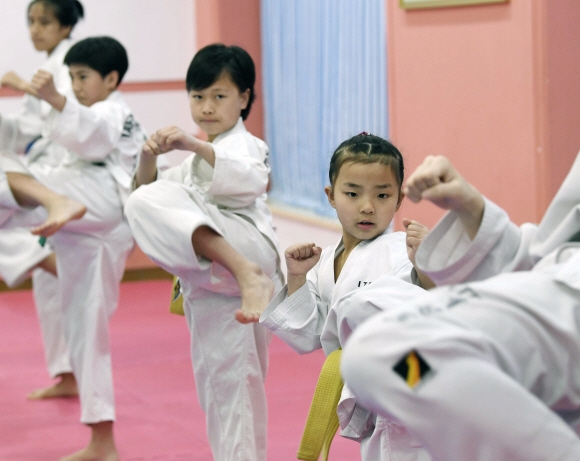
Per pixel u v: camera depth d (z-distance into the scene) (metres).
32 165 3.64
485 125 4.37
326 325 1.94
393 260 2.05
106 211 3.56
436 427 1.08
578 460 1.06
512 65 4.17
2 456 3.68
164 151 2.61
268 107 7.30
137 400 4.48
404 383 1.08
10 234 3.98
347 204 2.15
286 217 6.78
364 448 2.03
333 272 2.23
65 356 4.50
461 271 1.50
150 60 7.76
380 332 1.11
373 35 5.66
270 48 7.18
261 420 2.80
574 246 1.40
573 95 4.04
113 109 3.62
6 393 4.63
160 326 6.14
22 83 3.32
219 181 2.62
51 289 4.44
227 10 7.31
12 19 7.33
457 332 1.10
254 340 2.78
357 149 2.14
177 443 3.81
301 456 1.97
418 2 4.71
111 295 3.64
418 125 4.85
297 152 6.86
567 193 1.45
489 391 1.07
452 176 1.42
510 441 1.06
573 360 1.20
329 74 6.30
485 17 4.32
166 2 7.77
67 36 4.47
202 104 2.86
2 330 6.12
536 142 4.05
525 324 1.18
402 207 4.94
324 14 6.30
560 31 4.00
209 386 2.79
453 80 4.56
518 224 4.22
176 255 2.50
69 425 4.09
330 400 1.95
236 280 2.53
